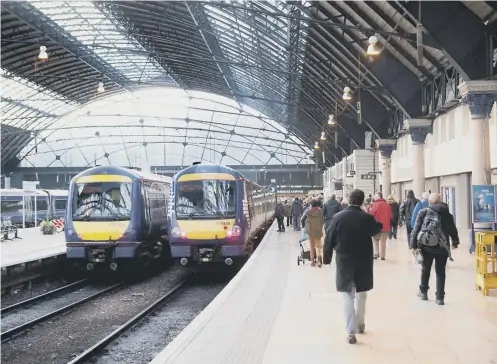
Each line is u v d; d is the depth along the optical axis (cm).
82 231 1873
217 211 1803
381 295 1109
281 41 3203
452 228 1016
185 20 3544
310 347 747
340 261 768
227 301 1084
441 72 2450
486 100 1845
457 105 2402
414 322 877
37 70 4866
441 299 1010
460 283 1239
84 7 3669
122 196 1894
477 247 1148
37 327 1269
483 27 1800
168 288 1834
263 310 995
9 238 2973
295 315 951
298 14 2611
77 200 1895
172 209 1820
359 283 770
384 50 2531
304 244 1655
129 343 1113
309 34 2922
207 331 843
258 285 1280
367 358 692
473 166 1881
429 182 2972
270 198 4366
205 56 4469
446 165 2575
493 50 1809
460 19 1792
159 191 2230
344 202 2009
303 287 1248
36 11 3644
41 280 1997
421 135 2739
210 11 3312
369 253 773
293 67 3641
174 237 1805
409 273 1408
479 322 875
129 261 2192
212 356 711
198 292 1722
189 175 1828
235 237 1789
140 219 1895
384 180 3494
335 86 3325
